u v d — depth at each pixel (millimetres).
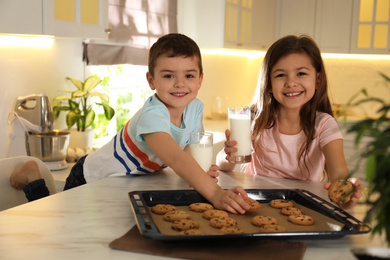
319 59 1625
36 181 1443
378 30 3902
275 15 4156
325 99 1689
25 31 1805
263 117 1738
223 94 4121
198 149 1344
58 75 2479
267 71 1694
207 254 819
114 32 2646
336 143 1544
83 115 2480
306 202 1143
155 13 3033
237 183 1423
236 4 3398
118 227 978
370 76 4254
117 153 1519
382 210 572
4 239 888
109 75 3035
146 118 1354
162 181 1414
